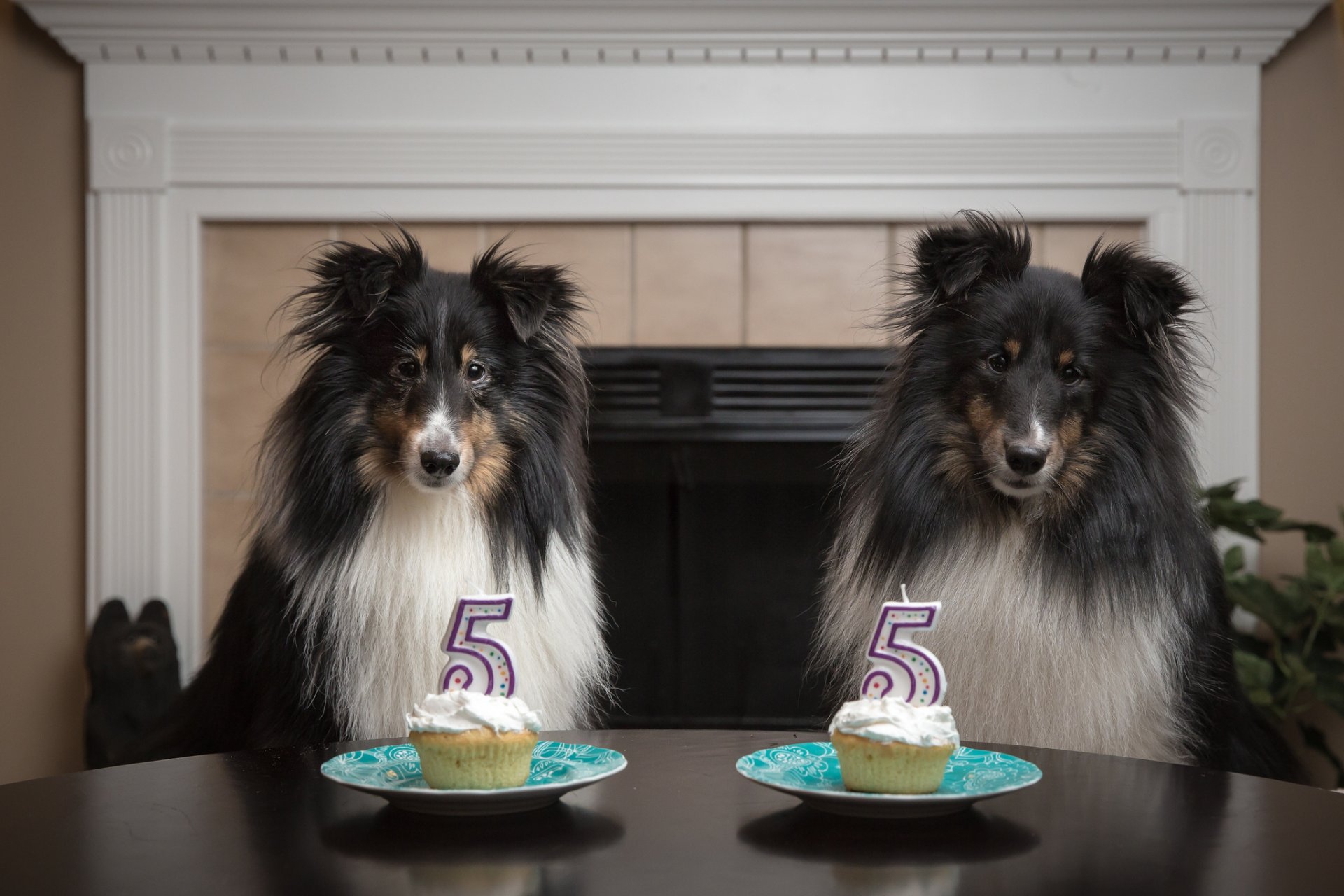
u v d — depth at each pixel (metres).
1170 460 2.72
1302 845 1.42
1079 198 4.49
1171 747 2.62
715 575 4.34
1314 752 4.39
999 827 1.50
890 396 2.87
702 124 4.47
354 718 2.64
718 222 4.53
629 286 4.55
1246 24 4.37
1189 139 4.46
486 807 1.50
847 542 2.92
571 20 4.37
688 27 4.37
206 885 1.26
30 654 4.48
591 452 4.31
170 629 4.30
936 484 2.74
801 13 4.36
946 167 4.48
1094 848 1.41
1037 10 4.35
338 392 2.71
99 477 4.47
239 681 2.75
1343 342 4.46
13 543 4.45
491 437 2.74
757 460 4.32
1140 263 2.69
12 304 4.44
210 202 4.48
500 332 2.78
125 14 4.34
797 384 4.31
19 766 4.45
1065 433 2.62
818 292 4.55
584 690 2.82
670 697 4.34
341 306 2.73
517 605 2.73
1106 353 2.69
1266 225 4.54
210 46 4.43
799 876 1.30
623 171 4.46
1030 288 2.71
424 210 4.48
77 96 4.54
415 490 2.69
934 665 1.62
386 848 1.40
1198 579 2.70
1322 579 3.95
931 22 4.37
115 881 1.28
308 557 2.68
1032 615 2.64
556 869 1.32
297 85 4.47
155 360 4.46
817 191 4.48
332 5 4.34
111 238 4.45
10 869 1.32
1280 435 4.54
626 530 4.33
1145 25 4.38
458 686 1.65
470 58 4.45
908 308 2.91
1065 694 2.63
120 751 3.49
